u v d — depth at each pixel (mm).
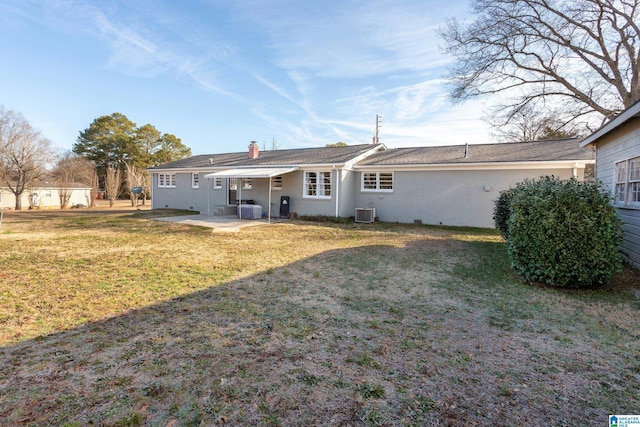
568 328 3932
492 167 13914
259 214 16469
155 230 12352
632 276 6254
